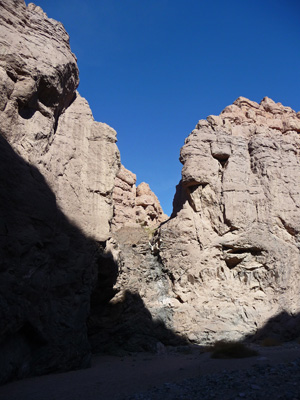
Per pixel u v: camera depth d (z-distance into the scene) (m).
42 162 15.15
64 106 18.70
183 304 24.16
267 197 26.70
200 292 24.44
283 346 20.30
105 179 19.48
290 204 26.89
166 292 25.06
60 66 16.17
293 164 28.47
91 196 18.66
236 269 25.19
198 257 25.25
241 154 28.14
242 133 29.81
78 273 15.87
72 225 16.58
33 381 11.41
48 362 13.05
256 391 8.15
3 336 10.95
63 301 14.98
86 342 15.67
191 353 19.78
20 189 12.73
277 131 30.59
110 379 11.60
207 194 26.64
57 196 16.11
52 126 16.62
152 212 41.84
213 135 28.39
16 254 11.90
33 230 12.91
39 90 15.59
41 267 13.34
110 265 19.70
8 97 13.55
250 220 25.70
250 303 23.80
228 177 26.81
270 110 32.94
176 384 9.74
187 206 27.25
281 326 23.06
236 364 11.79
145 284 25.00
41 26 16.30
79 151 18.81
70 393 9.52
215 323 23.05
